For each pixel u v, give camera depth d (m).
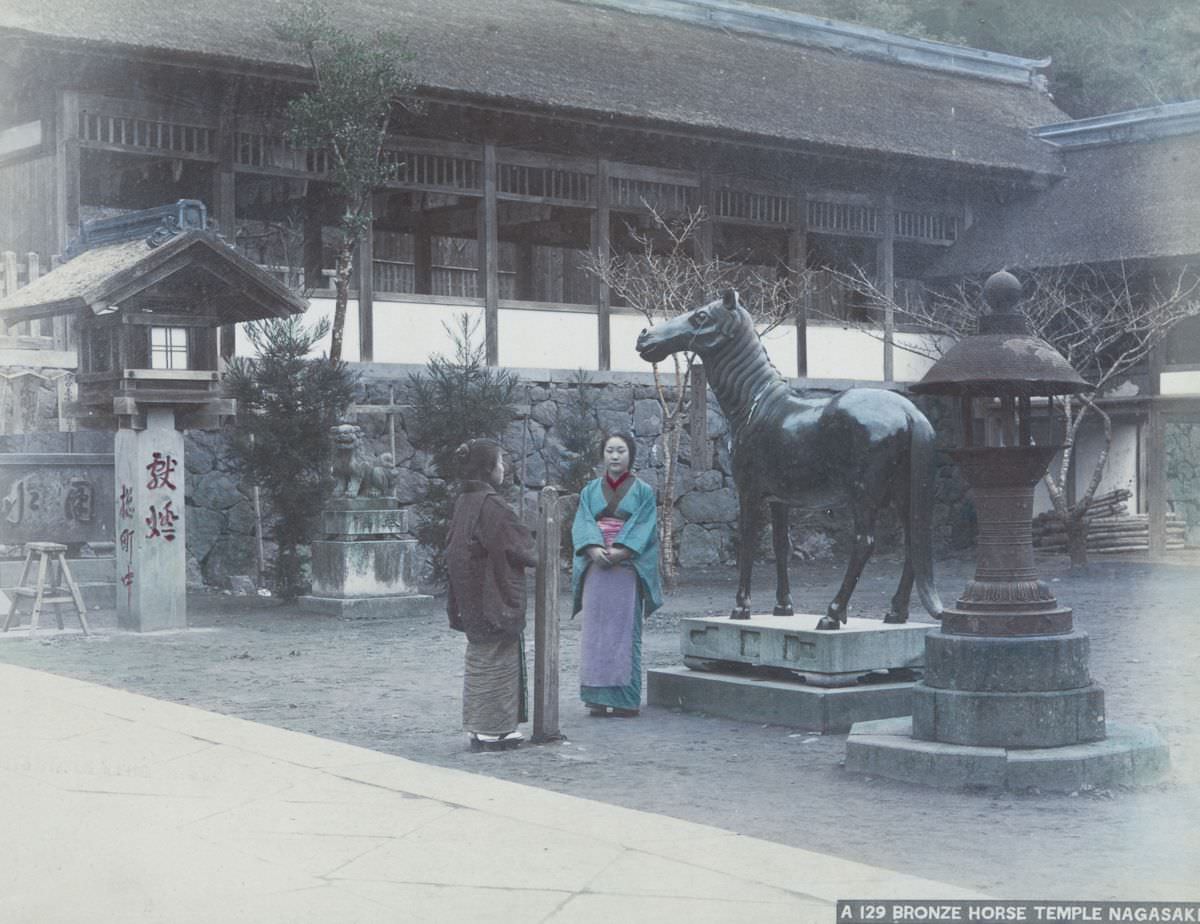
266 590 17.19
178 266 11.77
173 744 6.25
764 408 8.20
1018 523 5.88
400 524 14.55
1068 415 20.20
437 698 8.56
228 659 10.56
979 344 5.74
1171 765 5.79
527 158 20.20
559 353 20.59
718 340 8.30
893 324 23.72
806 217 23.14
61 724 6.79
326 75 16.44
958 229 25.00
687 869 3.99
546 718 7.03
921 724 5.98
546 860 4.14
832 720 7.34
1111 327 20.11
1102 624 11.56
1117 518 22.55
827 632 7.51
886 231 24.09
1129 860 4.13
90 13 16.12
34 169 16.67
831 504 8.04
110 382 12.19
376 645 11.55
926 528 7.81
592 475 18.14
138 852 4.29
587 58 21.62
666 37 24.34
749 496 8.28
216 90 17.11
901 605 7.98
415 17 20.59
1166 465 22.27
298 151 18.17
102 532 14.81
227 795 5.16
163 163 18.55
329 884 3.89
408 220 22.86
